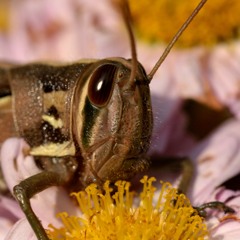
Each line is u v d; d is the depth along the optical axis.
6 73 0.11
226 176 0.11
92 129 0.10
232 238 0.10
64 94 0.10
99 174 0.10
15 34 0.13
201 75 0.12
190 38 0.13
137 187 0.11
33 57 0.13
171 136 0.12
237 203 0.11
